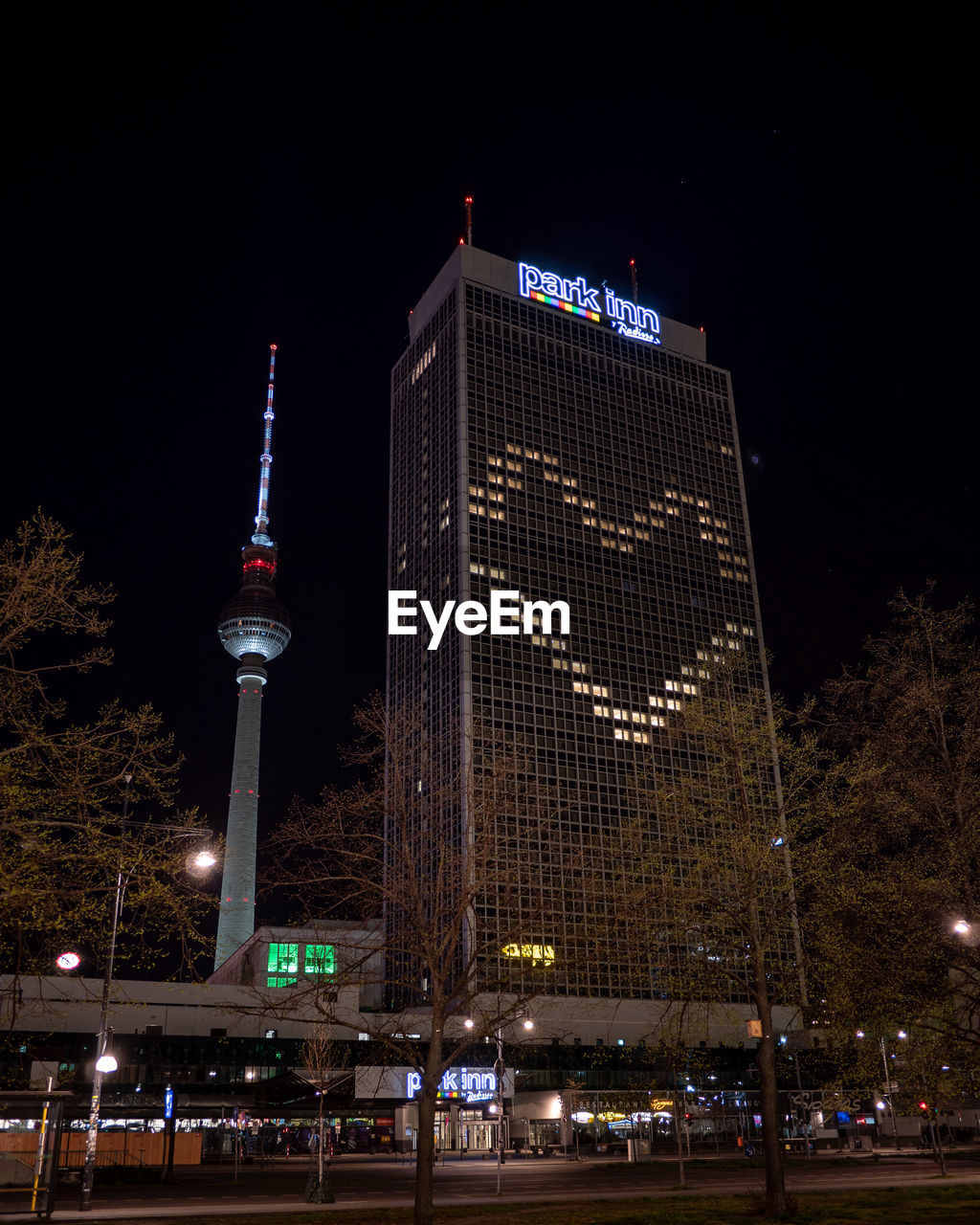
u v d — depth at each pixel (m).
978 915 28.44
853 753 32.12
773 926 34.41
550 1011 123.94
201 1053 98.12
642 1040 39.72
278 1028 102.88
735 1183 50.78
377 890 31.02
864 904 30.62
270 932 125.94
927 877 29.84
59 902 21.64
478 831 33.19
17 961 22.73
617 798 182.62
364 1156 90.81
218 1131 90.81
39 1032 91.44
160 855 22.84
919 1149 79.81
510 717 181.00
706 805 36.00
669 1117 92.12
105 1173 55.84
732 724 36.34
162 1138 62.22
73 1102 59.09
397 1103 81.75
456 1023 99.06
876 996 29.55
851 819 31.66
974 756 29.84
